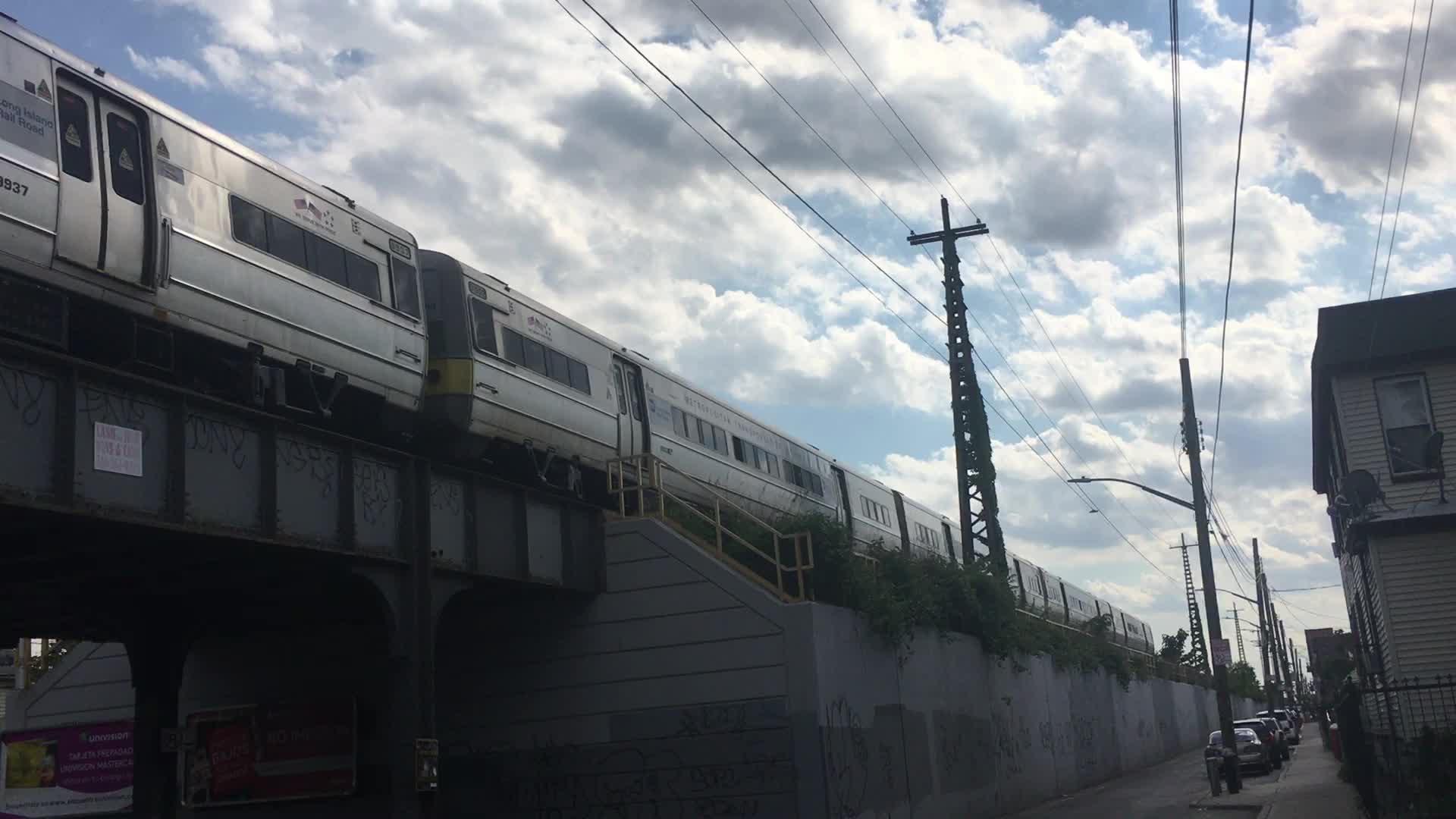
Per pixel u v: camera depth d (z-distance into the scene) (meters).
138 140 14.98
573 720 20.55
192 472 13.31
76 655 23.47
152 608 19.33
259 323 16.39
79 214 13.87
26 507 11.36
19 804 23.09
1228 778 28.81
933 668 25.09
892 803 21.61
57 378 11.89
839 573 22.19
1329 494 31.55
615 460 22.31
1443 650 22.36
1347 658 48.28
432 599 17.09
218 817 21.31
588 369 24.78
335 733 21.05
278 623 20.66
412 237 20.28
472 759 20.92
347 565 15.84
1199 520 30.02
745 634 19.92
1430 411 23.39
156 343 15.25
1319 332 24.33
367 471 16.14
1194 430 30.45
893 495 44.06
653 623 20.42
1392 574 22.89
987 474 33.78
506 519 18.97
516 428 21.81
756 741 19.48
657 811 19.77
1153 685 54.16
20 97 13.38
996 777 28.14
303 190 17.77
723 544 22.41
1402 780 17.78
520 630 21.16
